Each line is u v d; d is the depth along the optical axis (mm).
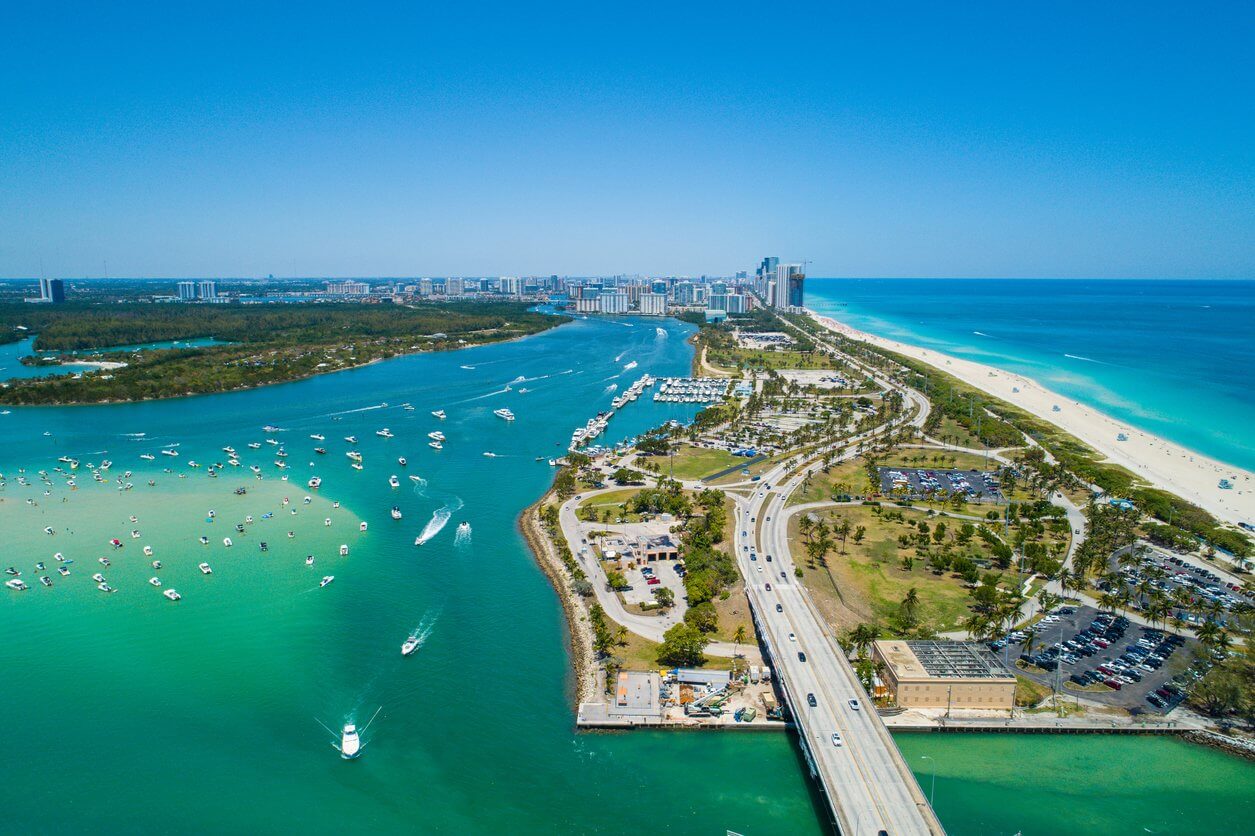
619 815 187125
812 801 193000
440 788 194500
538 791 194250
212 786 193250
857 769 187375
